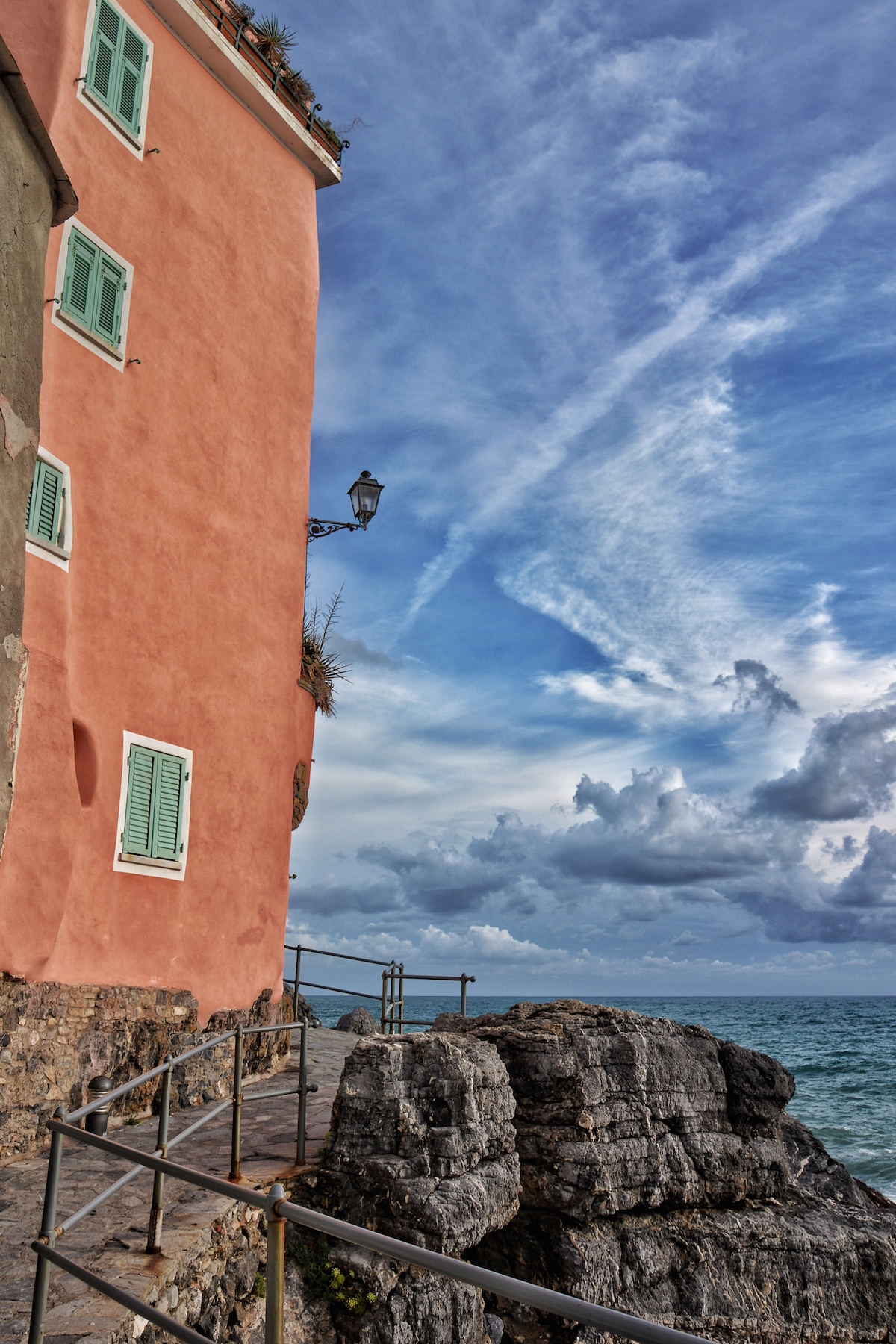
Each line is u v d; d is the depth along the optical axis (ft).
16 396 13.26
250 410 40.22
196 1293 17.74
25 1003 25.77
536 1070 28.17
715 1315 27.17
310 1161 24.63
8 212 13.19
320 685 45.93
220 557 37.40
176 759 33.78
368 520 43.70
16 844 25.84
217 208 39.40
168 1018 31.78
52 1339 13.60
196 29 38.29
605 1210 27.04
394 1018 44.93
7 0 30.68
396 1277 22.36
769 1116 31.78
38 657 27.35
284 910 39.75
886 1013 363.35
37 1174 22.86
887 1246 29.68
